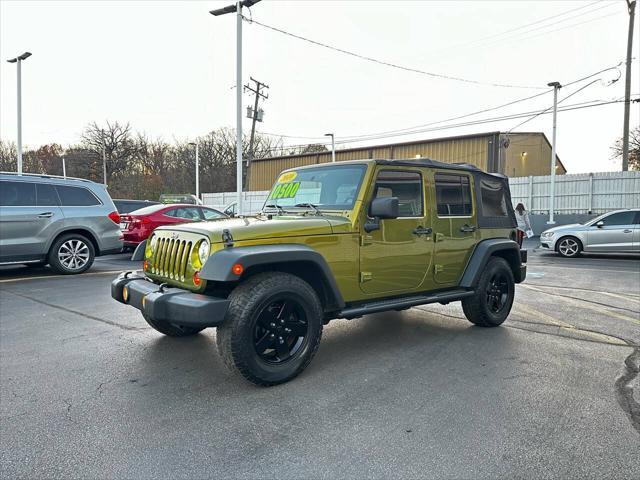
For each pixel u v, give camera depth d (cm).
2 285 796
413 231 453
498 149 2777
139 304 372
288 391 354
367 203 414
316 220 394
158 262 405
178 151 5753
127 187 5100
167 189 5131
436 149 3008
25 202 849
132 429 293
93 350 452
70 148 5606
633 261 1279
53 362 418
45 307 632
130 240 1161
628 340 495
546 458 260
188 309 332
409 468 249
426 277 471
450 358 433
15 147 5581
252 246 352
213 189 5431
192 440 280
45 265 1007
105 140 5456
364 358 432
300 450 268
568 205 2120
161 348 458
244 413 316
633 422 304
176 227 398
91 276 898
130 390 356
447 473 245
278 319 367
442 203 489
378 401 336
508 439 281
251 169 3900
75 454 264
